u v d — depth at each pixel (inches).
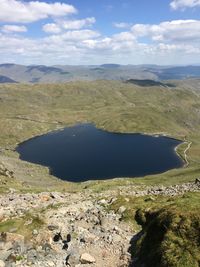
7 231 1320.1
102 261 1119.6
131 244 1231.5
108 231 1349.7
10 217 1551.4
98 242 1244.5
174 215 1143.6
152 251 1087.6
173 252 1015.0
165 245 1050.1
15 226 1369.3
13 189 3316.9
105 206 1750.7
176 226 1094.4
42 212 1628.9
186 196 1561.3
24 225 1379.2
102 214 1565.0
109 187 3602.4
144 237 1189.1
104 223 1438.2
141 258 1111.6
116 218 1517.0
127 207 1614.2
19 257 1112.2
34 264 1083.9
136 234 1315.2
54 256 1141.1
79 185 5137.8
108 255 1157.7
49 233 1274.6
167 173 6284.5
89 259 1103.6
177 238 1053.8
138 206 1592.0
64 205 1803.6
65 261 1115.3
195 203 1234.6
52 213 1625.2
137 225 1413.6
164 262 1000.2
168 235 1074.7
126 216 1503.4
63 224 1438.2
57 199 2130.9
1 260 1072.8
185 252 996.6
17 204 1909.4
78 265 1087.0
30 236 1277.1
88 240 1250.0
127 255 1145.4
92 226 1438.2
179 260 978.1
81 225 1453.0
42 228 1371.8
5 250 1153.4
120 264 1101.1
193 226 1067.9
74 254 1132.5
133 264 1095.6
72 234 1300.4
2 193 2881.4
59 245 1231.5
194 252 989.2
